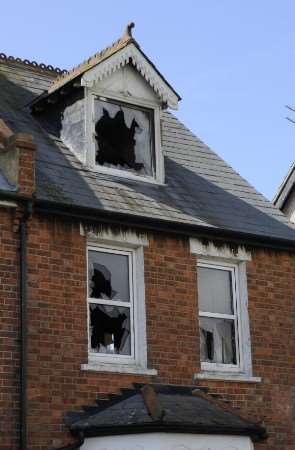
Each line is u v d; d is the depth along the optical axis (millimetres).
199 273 18031
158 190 18453
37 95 19922
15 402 14672
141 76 18734
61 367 15367
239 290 18312
